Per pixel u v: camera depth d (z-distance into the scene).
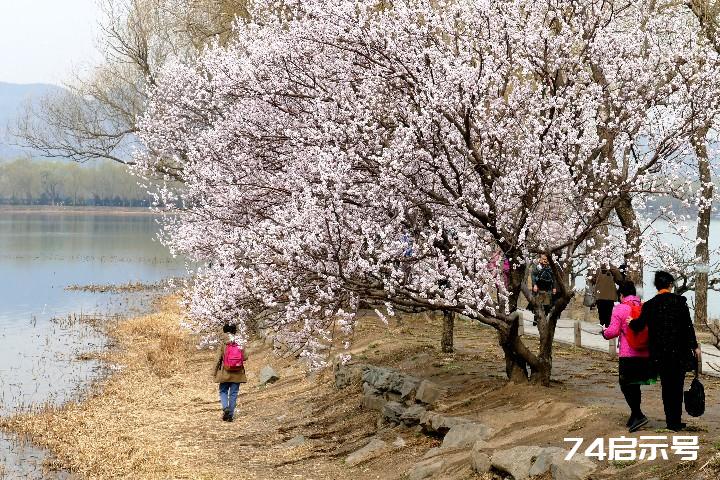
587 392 14.21
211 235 16.11
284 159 15.52
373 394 16.92
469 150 13.37
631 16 15.66
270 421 18.19
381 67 14.12
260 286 13.03
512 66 13.97
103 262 71.12
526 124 13.59
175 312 38.38
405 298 13.24
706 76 13.87
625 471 9.95
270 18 17.28
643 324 11.06
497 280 13.58
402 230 14.00
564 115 13.16
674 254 15.38
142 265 68.50
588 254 13.61
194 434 17.73
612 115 13.88
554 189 13.35
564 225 13.62
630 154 14.06
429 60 13.54
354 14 13.59
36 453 16.94
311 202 12.45
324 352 21.61
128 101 39.75
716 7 20.89
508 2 13.98
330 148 13.30
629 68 13.95
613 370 16.69
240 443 16.77
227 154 16.17
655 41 15.27
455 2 14.39
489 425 13.05
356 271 13.09
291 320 12.94
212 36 33.56
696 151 14.08
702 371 16.16
